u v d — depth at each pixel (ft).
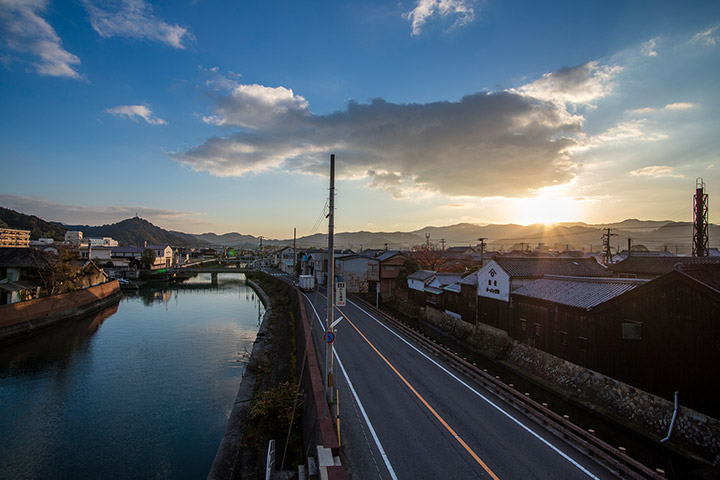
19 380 75.41
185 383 74.74
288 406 49.73
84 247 285.84
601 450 36.04
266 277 267.39
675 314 42.52
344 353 69.97
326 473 30.42
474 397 49.90
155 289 241.35
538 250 244.63
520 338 72.84
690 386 40.50
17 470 46.16
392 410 45.34
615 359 50.60
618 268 102.17
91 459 48.60
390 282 164.86
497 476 32.14
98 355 92.89
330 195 47.83
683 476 37.17
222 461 41.42
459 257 225.97
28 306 111.96
